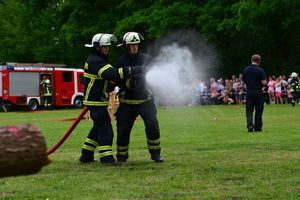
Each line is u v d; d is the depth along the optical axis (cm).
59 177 710
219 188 620
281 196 577
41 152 322
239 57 3797
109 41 826
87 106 830
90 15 4012
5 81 3775
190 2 3659
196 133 1365
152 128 840
